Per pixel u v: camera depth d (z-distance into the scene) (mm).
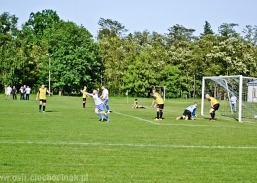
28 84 80000
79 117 23031
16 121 19359
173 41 100438
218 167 9312
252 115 32094
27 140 12625
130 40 86875
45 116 23094
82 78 78312
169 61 81938
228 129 18750
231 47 75688
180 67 80500
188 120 23641
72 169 8688
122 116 25281
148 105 43906
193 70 80688
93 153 10633
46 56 79750
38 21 95938
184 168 9102
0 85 81688
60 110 29625
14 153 10297
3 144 11719
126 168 8922
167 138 14164
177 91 79375
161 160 9945
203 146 12461
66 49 77562
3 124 17719
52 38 79438
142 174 8406
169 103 55438
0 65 78312
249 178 8320
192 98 79750
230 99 34875
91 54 78312
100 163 9375
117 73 80875
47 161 9422
